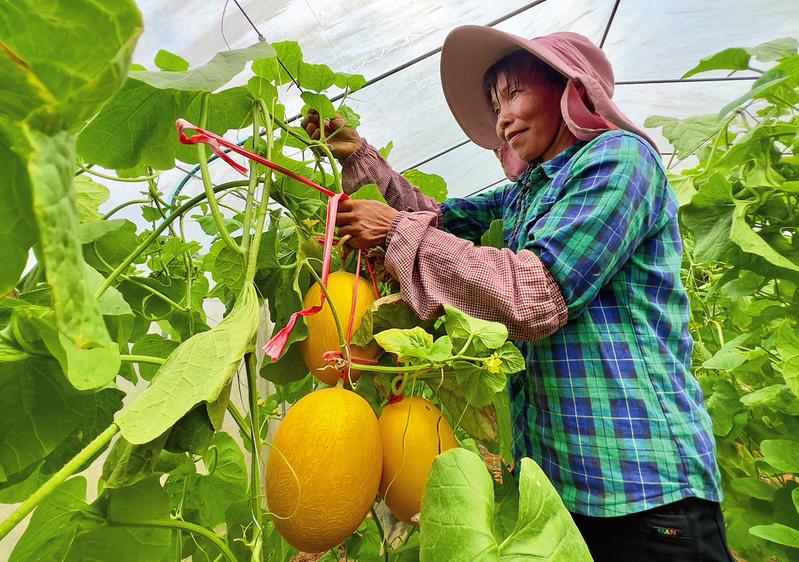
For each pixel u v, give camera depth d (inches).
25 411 16.8
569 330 31.3
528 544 14.8
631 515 29.1
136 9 6.8
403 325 26.7
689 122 57.2
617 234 28.0
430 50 77.2
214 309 86.4
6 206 8.8
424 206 42.9
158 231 23.1
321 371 24.5
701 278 75.4
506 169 51.9
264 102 27.1
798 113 43.1
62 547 19.5
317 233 29.9
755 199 43.9
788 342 39.1
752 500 54.9
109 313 20.4
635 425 29.4
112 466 17.2
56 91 7.1
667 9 79.7
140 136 24.1
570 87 34.9
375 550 39.9
